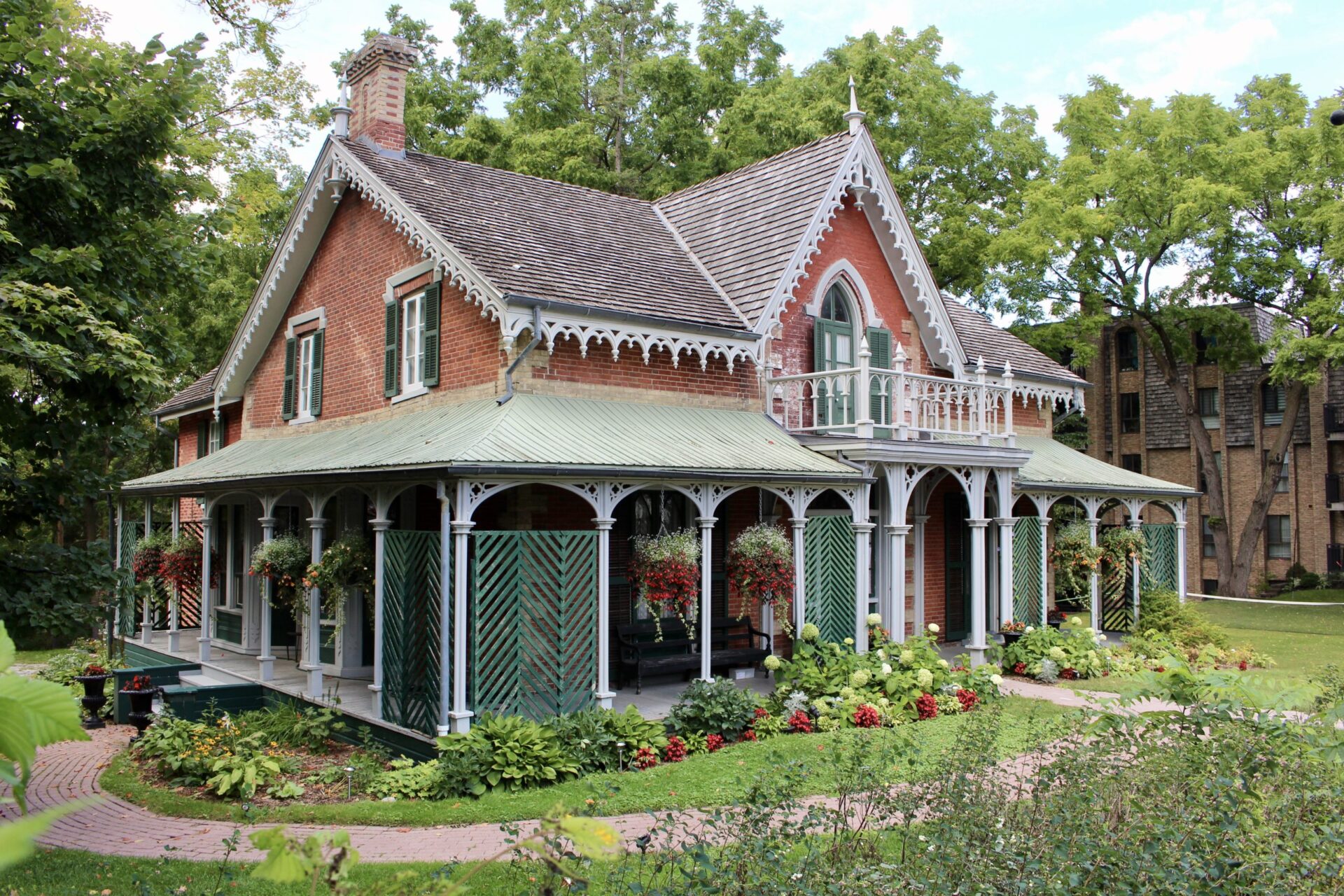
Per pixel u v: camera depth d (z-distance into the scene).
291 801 10.05
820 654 13.92
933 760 9.84
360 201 17.23
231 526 19.91
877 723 12.47
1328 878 5.72
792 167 18.23
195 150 13.45
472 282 13.30
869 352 15.09
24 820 1.54
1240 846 5.85
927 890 5.21
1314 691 7.78
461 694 10.69
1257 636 23.34
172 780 10.94
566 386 14.11
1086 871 5.42
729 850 6.01
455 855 7.99
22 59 10.19
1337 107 29.28
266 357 20.44
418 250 15.51
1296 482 38.38
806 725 12.27
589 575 11.82
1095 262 33.00
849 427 15.35
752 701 12.44
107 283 10.88
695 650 14.77
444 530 10.93
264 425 20.31
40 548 10.16
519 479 11.21
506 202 16.69
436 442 12.27
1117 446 42.88
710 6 35.78
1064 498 22.02
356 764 11.10
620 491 12.02
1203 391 40.97
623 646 13.86
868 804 7.12
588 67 34.53
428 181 16.17
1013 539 18.58
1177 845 5.61
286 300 19.48
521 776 9.91
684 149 32.06
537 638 11.36
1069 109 34.31
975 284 33.78
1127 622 21.12
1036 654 16.75
